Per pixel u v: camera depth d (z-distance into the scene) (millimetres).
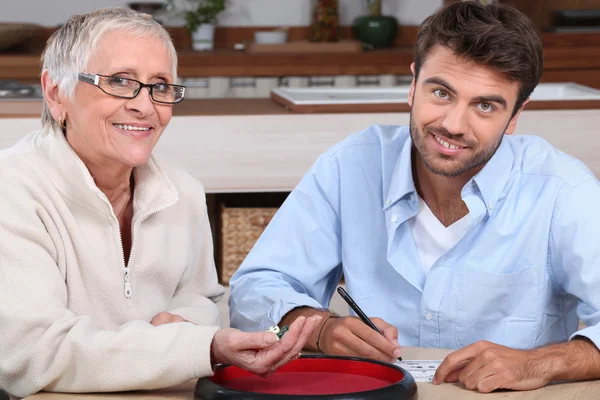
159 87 1635
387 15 5379
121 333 1480
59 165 1643
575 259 1805
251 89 4738
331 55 4754
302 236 2004
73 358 1471
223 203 3691
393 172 1930
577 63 4785
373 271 1986
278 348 1435
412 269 1913
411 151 1887
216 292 1992
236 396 1343
